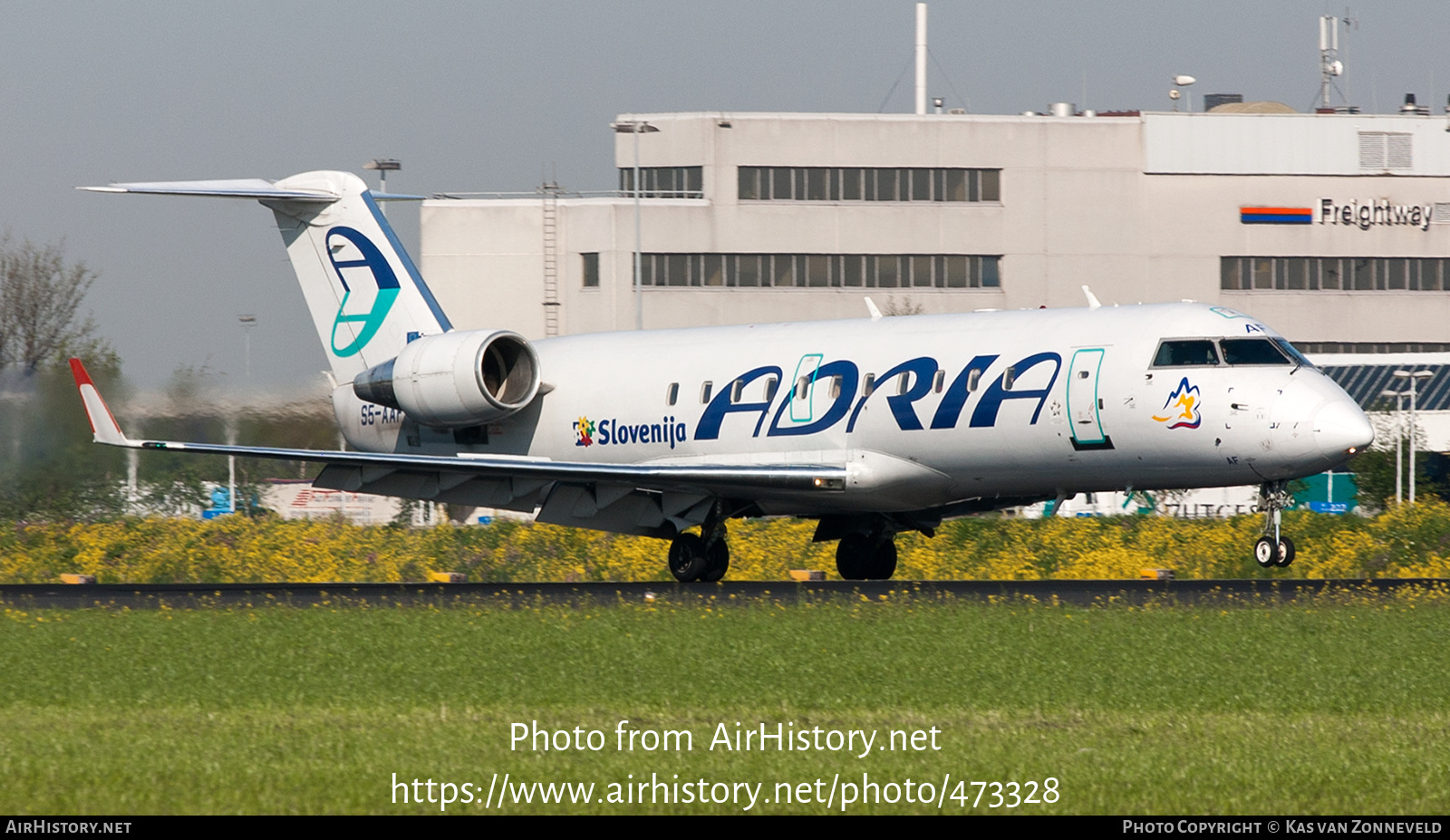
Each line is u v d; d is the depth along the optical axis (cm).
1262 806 3975
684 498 10519
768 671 5919
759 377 10556
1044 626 7038
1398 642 6606
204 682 5825
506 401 11525
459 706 5281
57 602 8888
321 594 9331
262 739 4694
